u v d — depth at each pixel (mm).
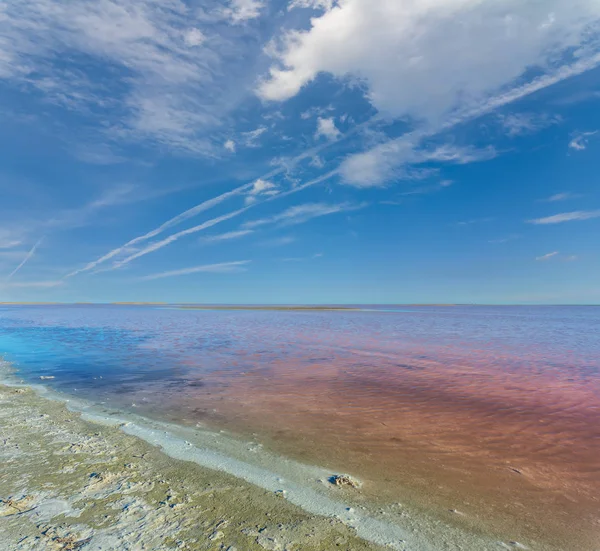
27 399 10312
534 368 15031
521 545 4051
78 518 4422
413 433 7672
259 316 68312
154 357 17906
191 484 5363
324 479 5602
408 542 4062
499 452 6711
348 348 21172
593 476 5789
